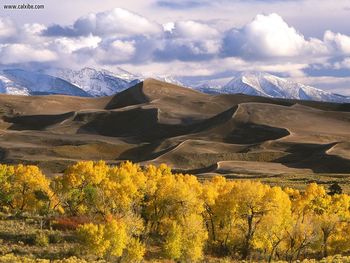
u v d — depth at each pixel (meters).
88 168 167.12
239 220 155.25
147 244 145.75
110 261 120.12
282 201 152.75
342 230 166.25
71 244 130.25
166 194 154.62
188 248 135.75
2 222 145.88
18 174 174.88
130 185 152.75
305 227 153.00
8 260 106.50
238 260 148.50
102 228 119.94
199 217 140.62
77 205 167.00
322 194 182.75
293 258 159.38
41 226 139.62
